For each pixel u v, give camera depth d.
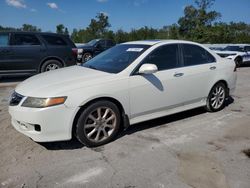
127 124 4.59
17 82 9.94
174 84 5.07
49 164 3.79
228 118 5.64
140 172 3.59
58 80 4.36
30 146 4.32
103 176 3.50
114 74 4.47
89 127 4.23
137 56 4.79
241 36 37.53
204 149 4.22
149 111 4.84
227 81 6.09
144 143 4.43
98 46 20.59
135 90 4.57
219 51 17.73
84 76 4.46
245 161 3.86
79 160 3.90
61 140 4.06
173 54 5.21
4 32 9.73
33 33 10.14
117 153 4.10
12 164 3.80
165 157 3.97
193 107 5.59
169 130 4.97
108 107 4.34
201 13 38.94
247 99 7.29
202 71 5.54
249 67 16.94
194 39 36.97
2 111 6.05
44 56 10.22
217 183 3.34
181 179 3.43
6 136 4.68
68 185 3.32
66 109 3.98
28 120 3.96
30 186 3.31
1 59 9.62
